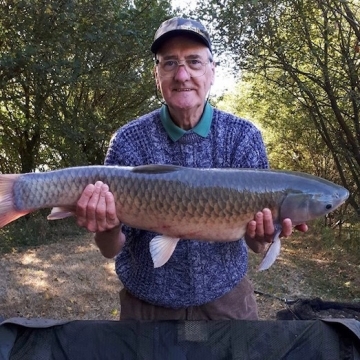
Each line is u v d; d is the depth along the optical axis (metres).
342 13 7.18
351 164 8.72
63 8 7.80
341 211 9.39
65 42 7.99
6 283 5.77
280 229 2.12
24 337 2.14
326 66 7.68
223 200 2.04
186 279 2.21
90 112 10.30
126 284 2.31
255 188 2.07
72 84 8.71
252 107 11.37
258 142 2.30
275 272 6.75
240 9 7.52
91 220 2.02
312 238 9.04
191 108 2.16
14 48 7.74
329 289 6.23
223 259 2.25
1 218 2.06
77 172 2.05
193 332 2.16
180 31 2.11
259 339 2.14
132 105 11.81
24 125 9.72
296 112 9.48
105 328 2.18
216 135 2.24
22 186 2.06
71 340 2.15
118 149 2.25
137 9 9.38
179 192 2.03
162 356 2.13
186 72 2.13
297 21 7.75
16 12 7.78
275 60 8.20
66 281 5.91
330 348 2.12
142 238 2.22
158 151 2.22
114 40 8.55
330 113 8.73
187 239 2.12
